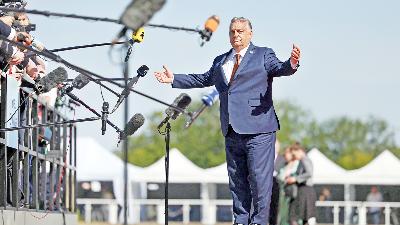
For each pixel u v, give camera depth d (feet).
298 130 327.26
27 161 37.29
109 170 105.50
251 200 31.94
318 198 142.82
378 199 119.55
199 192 159.43
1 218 31.81
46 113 41.14
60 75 35.45
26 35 32.09
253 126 30.99
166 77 32.17
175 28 28.37
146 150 300.81
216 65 31.65
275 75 31.12
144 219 129.08
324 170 106.32
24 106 36.88
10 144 33.99
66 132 46.52
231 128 31.32
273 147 31.40
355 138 349.82
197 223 124.88
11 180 35.14
